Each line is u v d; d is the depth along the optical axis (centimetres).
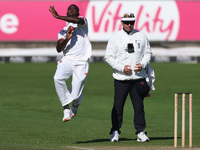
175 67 9631
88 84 7619
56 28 10194
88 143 3403
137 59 3438
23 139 3659
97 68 9394
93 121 4866
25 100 6256
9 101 6169
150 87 3531
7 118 4947
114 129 3512
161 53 10538
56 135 3950
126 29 3419
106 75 8531
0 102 6091
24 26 10169
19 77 8300
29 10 10131
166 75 8519
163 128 4434
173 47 10581
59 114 5294
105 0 10131
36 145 3225
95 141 3569
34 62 10406
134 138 3800
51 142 3484
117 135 3512
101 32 10181
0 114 5216
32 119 4912
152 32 10219
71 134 4034
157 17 10194
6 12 10125
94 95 6725
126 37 3431
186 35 10325
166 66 9781
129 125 4600
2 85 7481
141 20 10150
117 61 3447
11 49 10444
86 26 3353
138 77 3428
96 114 5331
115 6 10131
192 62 10525
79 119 4984
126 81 3444
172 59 10556
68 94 3322
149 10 10162
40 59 10444
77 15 3347
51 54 10431
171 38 10281
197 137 3834
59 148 3042
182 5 10262
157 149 2956
